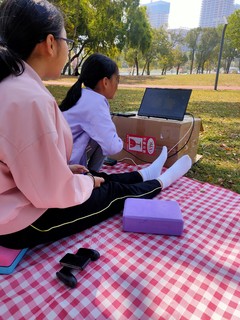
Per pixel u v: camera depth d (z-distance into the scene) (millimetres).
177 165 2055
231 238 1424
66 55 1130
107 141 1721
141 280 1118
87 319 956
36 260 1227
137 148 2477
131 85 15031
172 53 37156
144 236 1423
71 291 1058
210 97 9367
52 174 940
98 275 1137
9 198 1007
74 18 15000
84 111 1728
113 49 19516
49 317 958
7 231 1086
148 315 970
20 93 892
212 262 1238
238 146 3482
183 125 2264
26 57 1034
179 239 1404
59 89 10070
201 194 1926
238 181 2443
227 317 969
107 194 1484
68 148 1196
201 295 1055
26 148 889
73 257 1184
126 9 19516
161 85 15445
